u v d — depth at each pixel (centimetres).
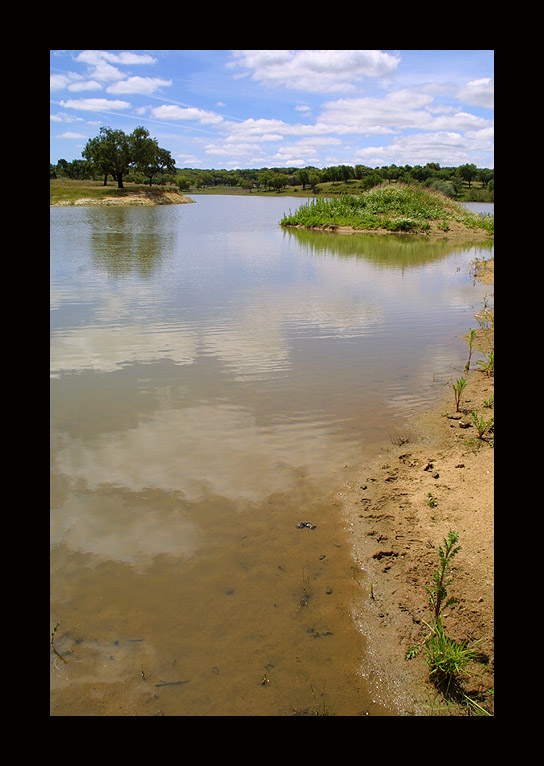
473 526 392
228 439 523
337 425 560
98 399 607
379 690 279
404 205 3183
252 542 382
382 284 1370
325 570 358
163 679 280
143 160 5984
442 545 378
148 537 383
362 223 2945
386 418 579
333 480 459
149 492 434
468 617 320
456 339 878
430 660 289
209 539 384
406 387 666
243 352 789
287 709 266
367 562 366
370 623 319
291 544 381
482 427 534
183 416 569
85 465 469
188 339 848
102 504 417
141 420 557
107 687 275
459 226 2958
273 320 981
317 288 1298
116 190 5834
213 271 1529
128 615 318
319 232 2898
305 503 427
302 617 321
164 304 1088
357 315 1033
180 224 3272
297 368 727
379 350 814
